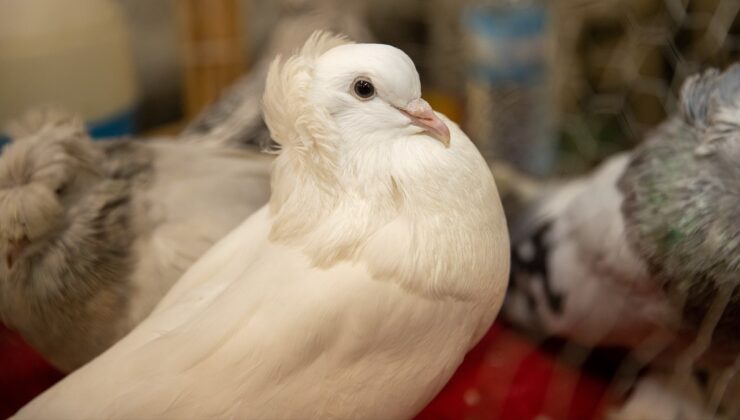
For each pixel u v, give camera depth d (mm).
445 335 399
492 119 742
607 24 763
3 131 641
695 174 467
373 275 382
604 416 568
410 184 389
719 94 469
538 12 722
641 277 499
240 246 429
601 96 761
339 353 384
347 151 395
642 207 494
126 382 385
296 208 400
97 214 499
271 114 404
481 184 401
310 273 386
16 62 642
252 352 379
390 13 868
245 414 383
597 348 584
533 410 584
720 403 516
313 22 678
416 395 408
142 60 899
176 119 932
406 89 393
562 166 766
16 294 496
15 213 471
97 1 681
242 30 801
